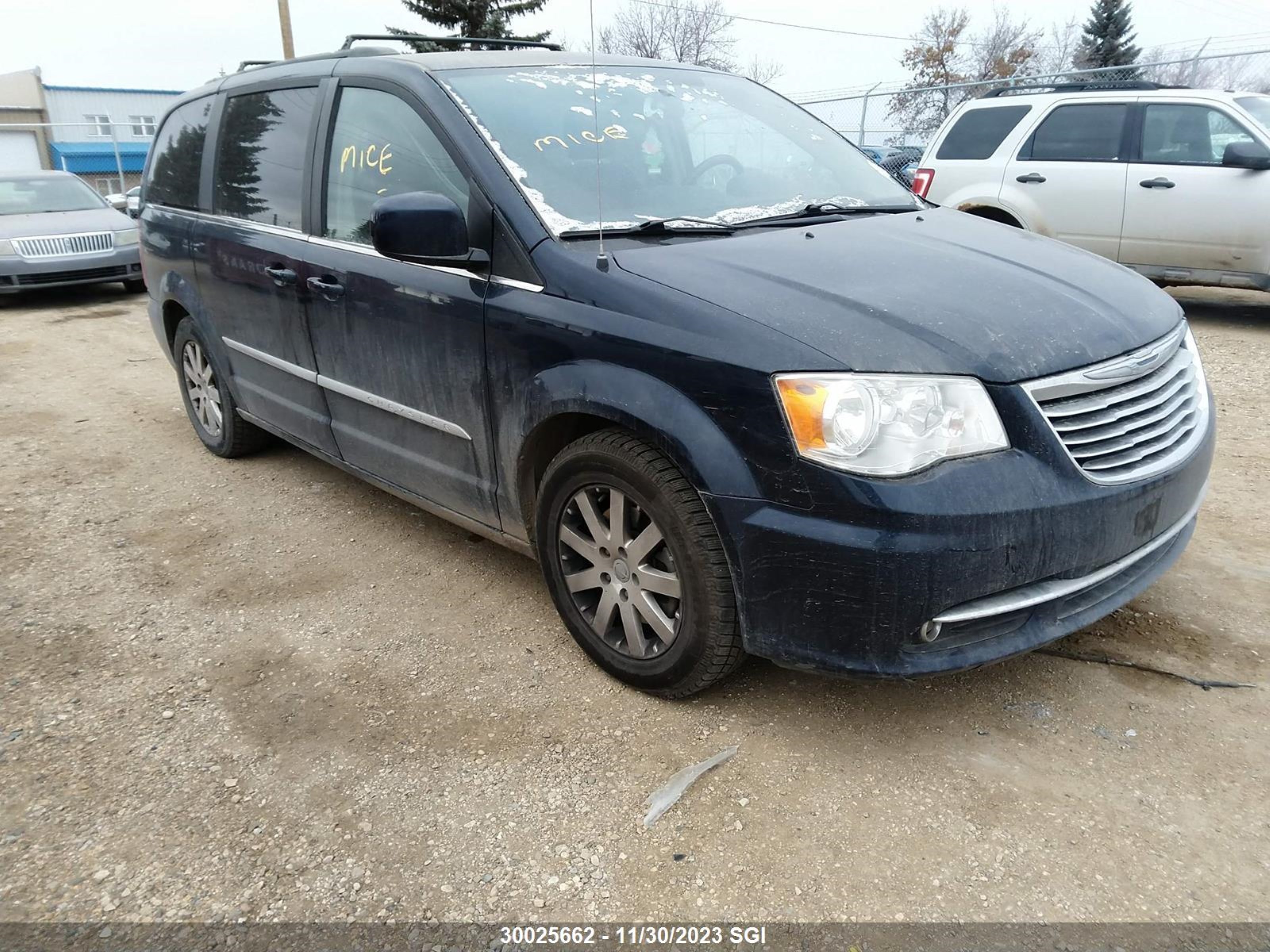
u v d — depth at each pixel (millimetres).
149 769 2482
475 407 2908
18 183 10945
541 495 2791
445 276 2930
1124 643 2898
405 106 3174
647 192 3004
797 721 2592
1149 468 2377
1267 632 2926
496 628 3148
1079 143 7805
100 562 3740
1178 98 7316
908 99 16219
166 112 5094
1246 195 6969
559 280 2602
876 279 2475
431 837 2219
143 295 10961
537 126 3033
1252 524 3701
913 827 2195
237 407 4602
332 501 4316
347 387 3510
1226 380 5852
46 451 5133
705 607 2414
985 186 8312
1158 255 7492
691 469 2291
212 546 3869
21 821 2301
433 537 3900
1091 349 2314
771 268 2518
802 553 2170
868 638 2162
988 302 2387
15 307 10227
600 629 2766
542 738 2561
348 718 2678
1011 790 2303
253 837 2232
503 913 2002
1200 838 2131
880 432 2102
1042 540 2150
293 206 3713
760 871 2084
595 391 2463
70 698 2811
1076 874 2045
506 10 26422
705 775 2395
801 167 3494
